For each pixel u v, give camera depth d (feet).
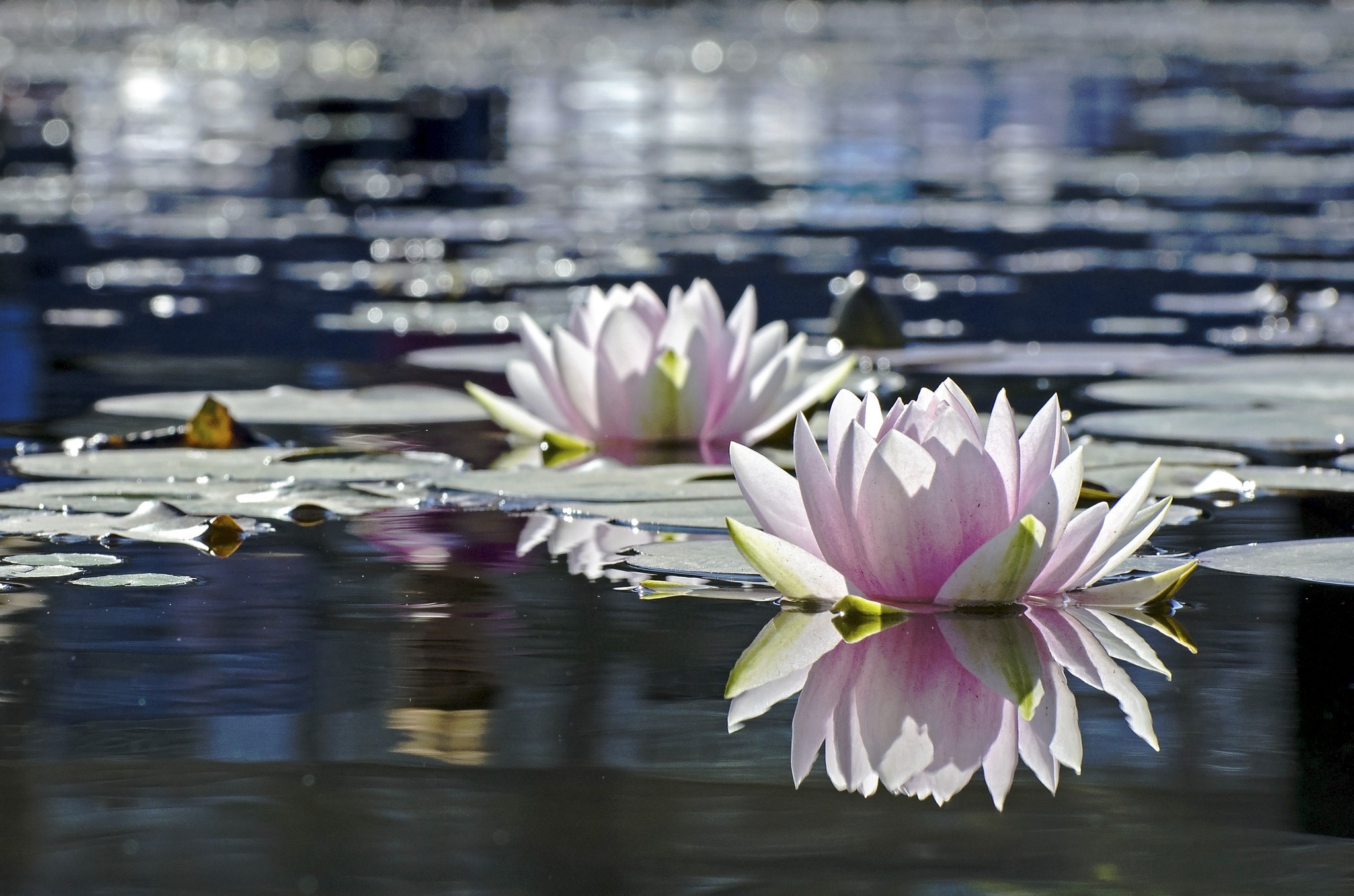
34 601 10.52
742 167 57.26
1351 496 13.99
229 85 83.61
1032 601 10.71
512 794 7.33
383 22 153.48
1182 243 38.42
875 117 75.61
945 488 10.17
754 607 10.55
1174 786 7.52
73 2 183.42
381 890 6.32
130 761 7.68
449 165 58.23
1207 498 13.88
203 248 36.65
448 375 21.81
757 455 10.90
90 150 57.57
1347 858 6.68
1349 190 50.16
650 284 31.09
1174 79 96.07
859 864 6.60
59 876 6.43
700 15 179.42
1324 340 24.88
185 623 10.03
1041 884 6.42
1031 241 39.01
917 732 8.22
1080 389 20.30
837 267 34.30
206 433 16.10
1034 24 161.89
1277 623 10.15
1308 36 140.87
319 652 9.49
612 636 9.86
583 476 14.70
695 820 7.07
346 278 32.01
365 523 13.00
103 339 24.45
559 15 172.96
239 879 6.41
